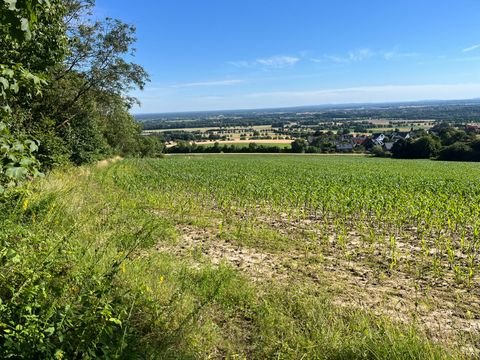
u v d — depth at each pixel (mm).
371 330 4508
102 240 6805
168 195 15586
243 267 7094
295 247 8773
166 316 4512
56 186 9672
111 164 33812
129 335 3844
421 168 45656
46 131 16719
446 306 5762
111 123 33906
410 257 8281
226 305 5195
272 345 4301
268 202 15461
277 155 86625
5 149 3760
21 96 13172
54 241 5418
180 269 6258
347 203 13250
